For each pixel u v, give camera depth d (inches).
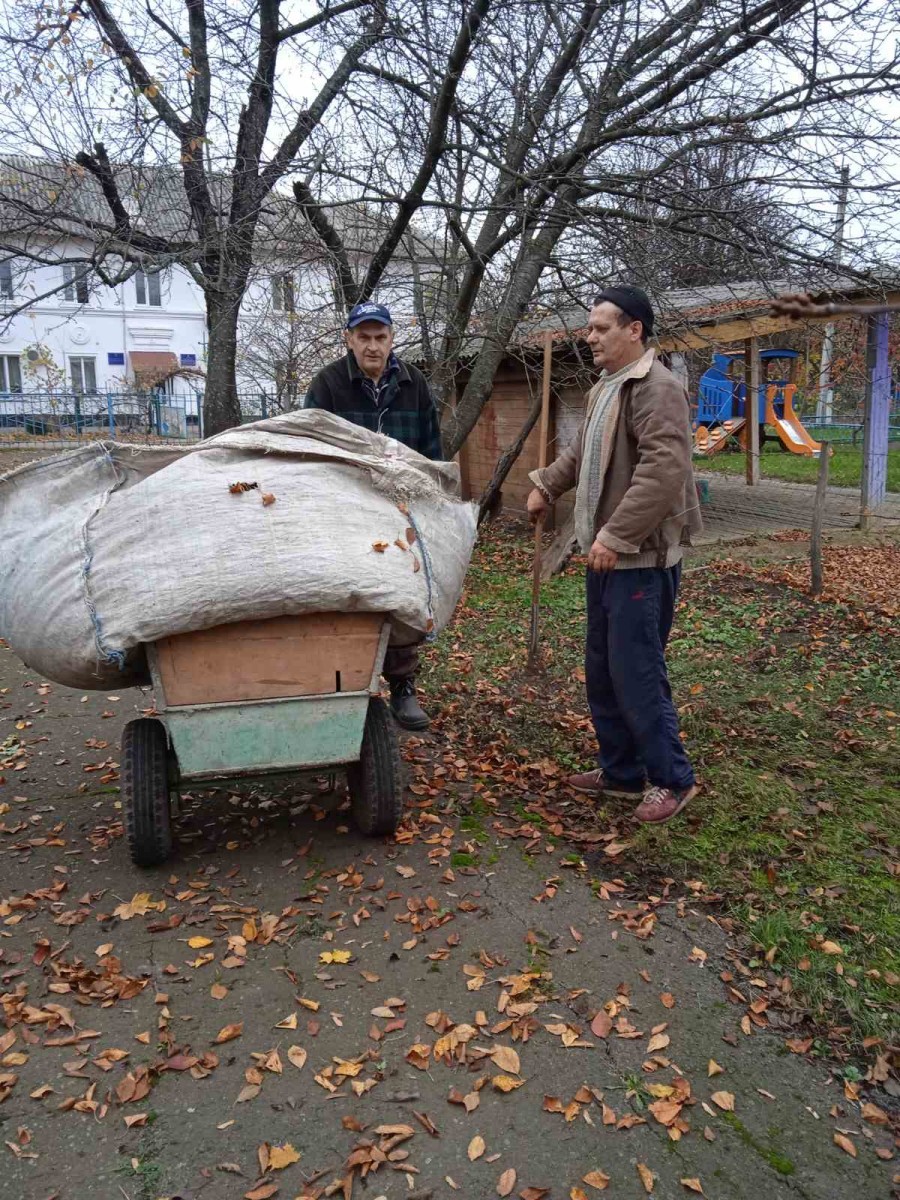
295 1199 81.7
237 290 315.3
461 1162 85.9
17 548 125.6
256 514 124.8
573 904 128.3
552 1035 102.3
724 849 141.7
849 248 264.2
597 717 154.4
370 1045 100.5
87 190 306.0
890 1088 95.3
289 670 127.7
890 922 122.3
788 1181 84.6
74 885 133.3
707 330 346.3
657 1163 86.0
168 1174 84.2
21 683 238.5
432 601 136.0
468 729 193.9
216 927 122.3
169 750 137.3
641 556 138.4
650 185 280.1
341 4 279.1
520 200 291.3
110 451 128.7
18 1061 97.7
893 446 791.7
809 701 206.8
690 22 247.0
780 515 464.8
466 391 366.9
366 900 128.6
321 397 170.7
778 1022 105.3
